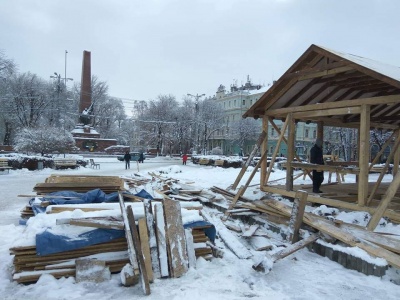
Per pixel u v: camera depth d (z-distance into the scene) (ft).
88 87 159.33
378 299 14.24
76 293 14.15
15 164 70.23
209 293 14.46
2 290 14.40
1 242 20.88
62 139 91.09
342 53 26.27
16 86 178.19
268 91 31.50
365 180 23.70
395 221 21.24
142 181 47.24
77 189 29.84
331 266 17.94
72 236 16.07
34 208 23.77
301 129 189.78
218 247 20.15
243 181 51.44
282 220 24.16
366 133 23.89
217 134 223.10
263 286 15.34
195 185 45.50
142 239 16.57
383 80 21.42
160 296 14.07
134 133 261.03
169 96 233.35
